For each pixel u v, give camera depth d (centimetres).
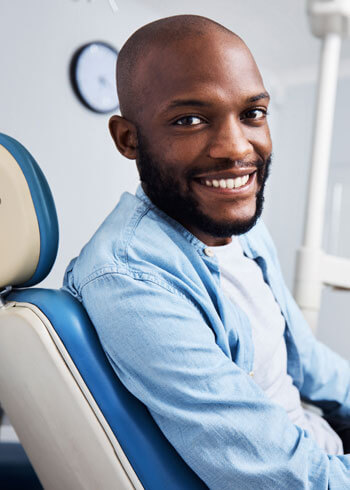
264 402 55
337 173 392
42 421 58
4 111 162
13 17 160
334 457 60
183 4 153
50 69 168
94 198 176
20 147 59
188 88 55
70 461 58
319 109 107
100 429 55
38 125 169
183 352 54
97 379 56
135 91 59
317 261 108
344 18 101
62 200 170
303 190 407
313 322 109
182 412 54
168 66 56
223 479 54
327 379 92
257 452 54
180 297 58
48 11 165
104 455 55
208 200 59
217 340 62
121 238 60
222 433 53
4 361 57
